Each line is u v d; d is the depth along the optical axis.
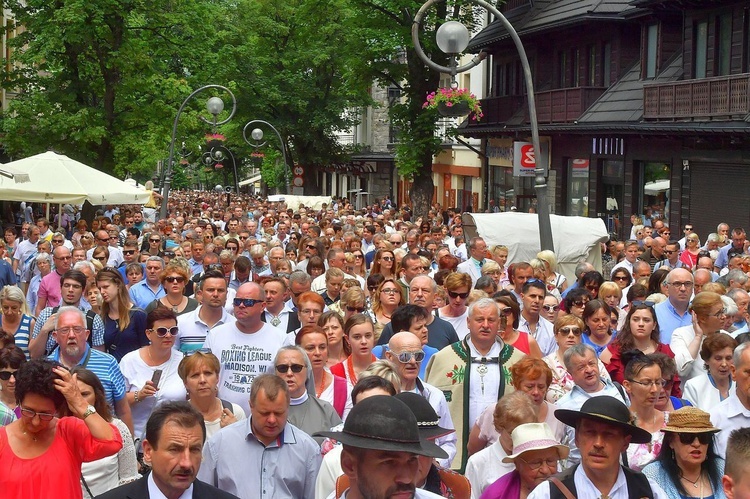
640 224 32.97
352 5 48.53
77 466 6.99
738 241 22.19
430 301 12.10
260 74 69.62
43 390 6.80
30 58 40.69
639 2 34.16
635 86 37.28
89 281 13.64
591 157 40.50
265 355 10.21
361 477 4.44
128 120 42.34
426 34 47.00
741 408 8.29
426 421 6.47
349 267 17.52
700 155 32.69
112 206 47.84
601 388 9.02
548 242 20.39
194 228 28.06
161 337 10.28
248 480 7.32
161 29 44.72
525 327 12.79
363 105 71.88
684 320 12.93
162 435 6.07
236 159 95.69
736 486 5.41
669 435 7.00
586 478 6.08
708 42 32.56
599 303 11.79
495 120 48.41
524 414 7.30
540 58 45.00
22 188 27.70
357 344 9.77
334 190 95.50
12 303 12.45
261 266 19.34
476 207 54.66
